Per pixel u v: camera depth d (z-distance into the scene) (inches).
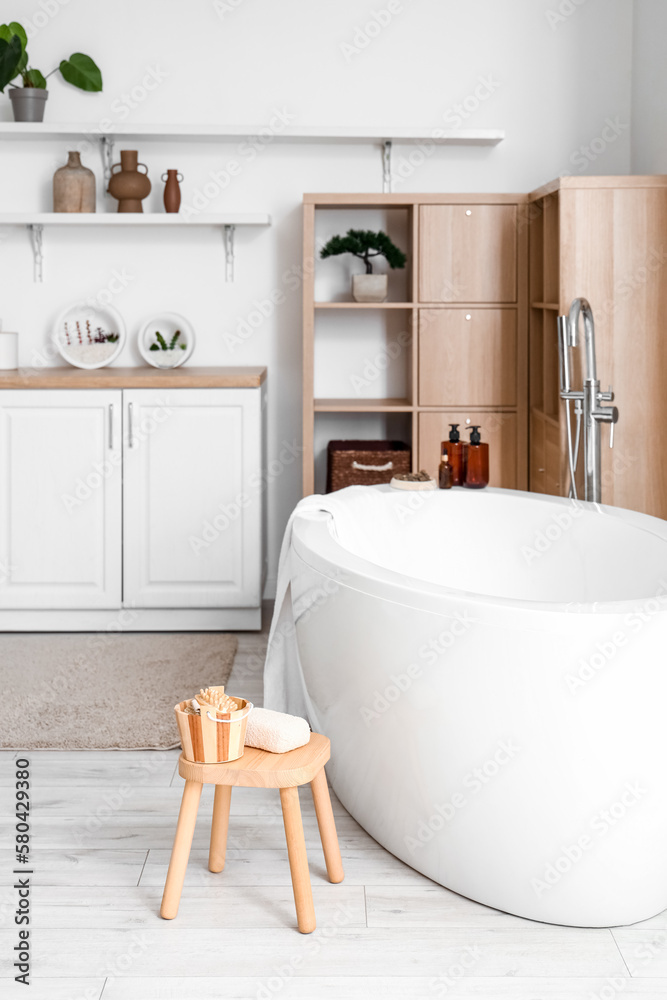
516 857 70.4
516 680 66.8
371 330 156.5
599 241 124.7
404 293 156.0
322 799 74.9
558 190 127.0
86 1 149.0
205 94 151.4
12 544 139.0
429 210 141.0
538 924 71.2
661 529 91.7
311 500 103.6
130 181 146.3
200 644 135.2
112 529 139.0
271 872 78.3
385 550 113.0
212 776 68.9
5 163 152.3
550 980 64.8
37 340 155.3
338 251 143.9
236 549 140.2
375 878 77.3
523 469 145.4
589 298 125.5
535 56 151.6
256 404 137.7
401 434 159.3
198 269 154.9
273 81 151.5
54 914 72.2
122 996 63.1
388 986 64.2
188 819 70.9
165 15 149.8
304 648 88.9
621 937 69.7
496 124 152.9
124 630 141.7
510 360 143.6
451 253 141.8
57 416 137.0
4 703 112.3
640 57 146.8
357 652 77.6
